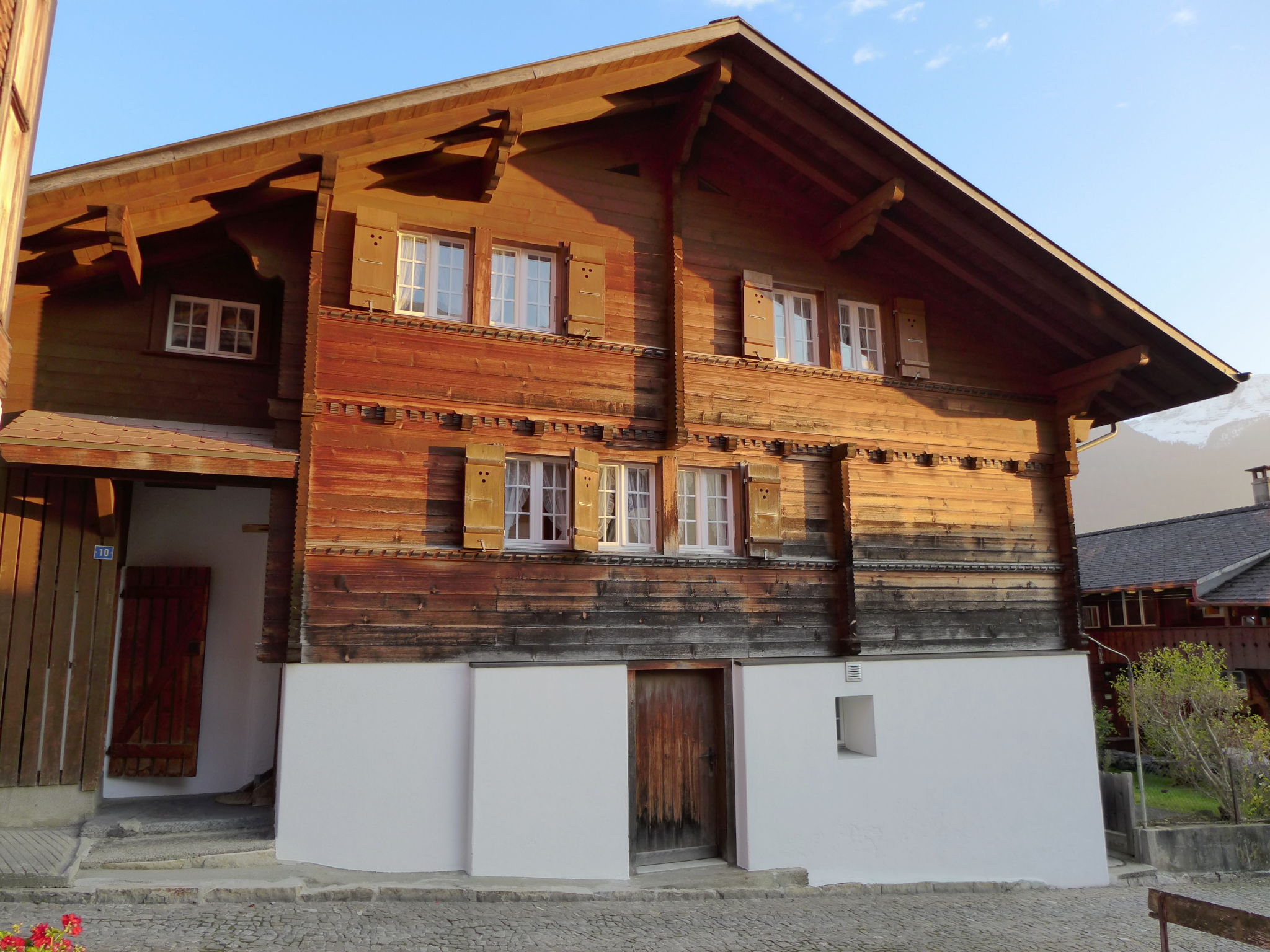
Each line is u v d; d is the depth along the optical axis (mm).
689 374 11203
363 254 9648
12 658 8859
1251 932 5414
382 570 9398
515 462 10367
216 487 10492
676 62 10391
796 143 11375
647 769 10320
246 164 8805
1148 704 16312
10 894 7215
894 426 12414
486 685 9289
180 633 10500
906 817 11031
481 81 9383
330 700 8891
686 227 11578
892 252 12727
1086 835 11953
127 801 9953
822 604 11516
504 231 10516
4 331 4949
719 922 8430
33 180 7930
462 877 8859
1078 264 11750
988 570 12656
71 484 9266
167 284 9883
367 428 9586
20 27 4805
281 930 7039
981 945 8422
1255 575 20969
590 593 10281
